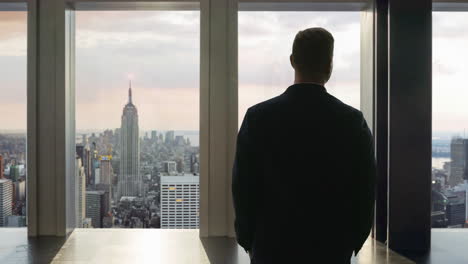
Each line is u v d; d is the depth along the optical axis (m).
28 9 4.41
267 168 1.49
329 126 1.47
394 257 3.82
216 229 4.55
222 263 3.62
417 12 3.94
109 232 4.64
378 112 4.36
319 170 1.46
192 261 3.68
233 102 4.50
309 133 1.47
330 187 1.46
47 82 4.51
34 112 4.46
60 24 4.47
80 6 4.65
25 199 4.74
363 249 4.08
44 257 3.76
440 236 4.50
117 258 3.75
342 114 1.49
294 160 1.46
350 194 1.47
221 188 4.55
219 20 4.48
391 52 3.96
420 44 3.96
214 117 4.52
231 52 4.48
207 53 4.48
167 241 4.31
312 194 1.45
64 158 4.53
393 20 3.95
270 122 1.50
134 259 3.73
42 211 4.54
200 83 4.50
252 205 1.53
